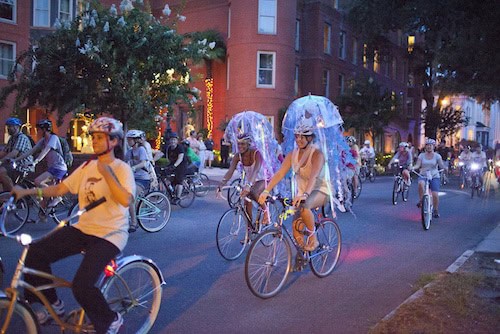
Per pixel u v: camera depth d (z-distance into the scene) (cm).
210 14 3055
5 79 2131
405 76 4541
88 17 1324
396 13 3091
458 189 2064
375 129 3053
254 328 498
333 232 696
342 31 3481
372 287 641
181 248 836
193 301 575
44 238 399
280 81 2822
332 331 493
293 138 797
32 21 2342
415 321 491
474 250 837
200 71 3025
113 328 395
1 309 364
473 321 496
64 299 554
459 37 2555
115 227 404
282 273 611
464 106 6019
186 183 1298
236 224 779
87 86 1305
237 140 774
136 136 954
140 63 1357
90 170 407
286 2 2820
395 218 1215
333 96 3353
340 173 745
